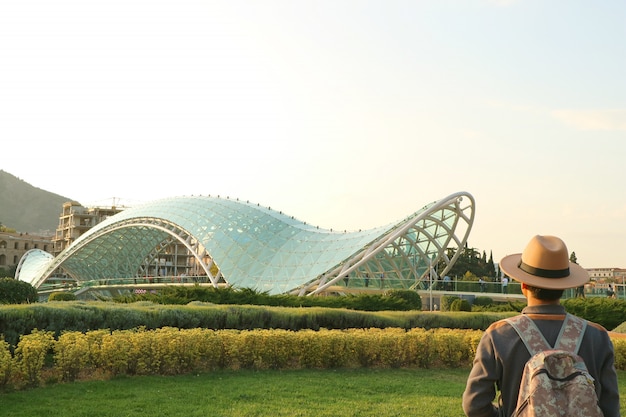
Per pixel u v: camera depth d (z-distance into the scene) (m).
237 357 16.52
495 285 52.69
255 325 19.91
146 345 15.09
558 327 4.51
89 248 94.94
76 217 161.00
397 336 18.30
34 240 184.38
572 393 4.05
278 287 55.66
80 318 15.98
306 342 17.28
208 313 18.94
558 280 4.64
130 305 18.62
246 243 65.75
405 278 60.97
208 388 13.45
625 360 19.61
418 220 51.78
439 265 66.81
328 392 13.55
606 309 32.66
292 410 11.50
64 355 13.69
